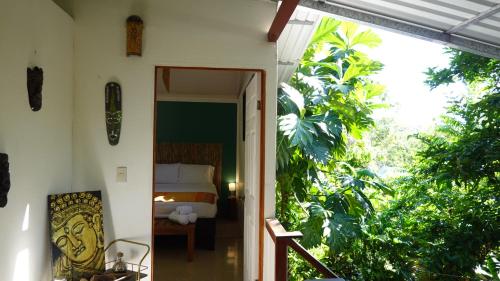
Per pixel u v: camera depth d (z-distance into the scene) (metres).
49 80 2.36
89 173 2.76
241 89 6.02
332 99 4.15
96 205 2.65
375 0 2.62
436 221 4.74
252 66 2.92
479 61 4.82
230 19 2.90
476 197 4.45
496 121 4.31
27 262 2.10
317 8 2.79
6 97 1.85
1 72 1.81
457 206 4.64
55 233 2.36
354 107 4.19
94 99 2.77
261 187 2.96
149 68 2.82
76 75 2.76
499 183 4.24
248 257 3.40
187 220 4.38
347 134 4.50
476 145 4.25
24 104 2.04
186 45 2.86
